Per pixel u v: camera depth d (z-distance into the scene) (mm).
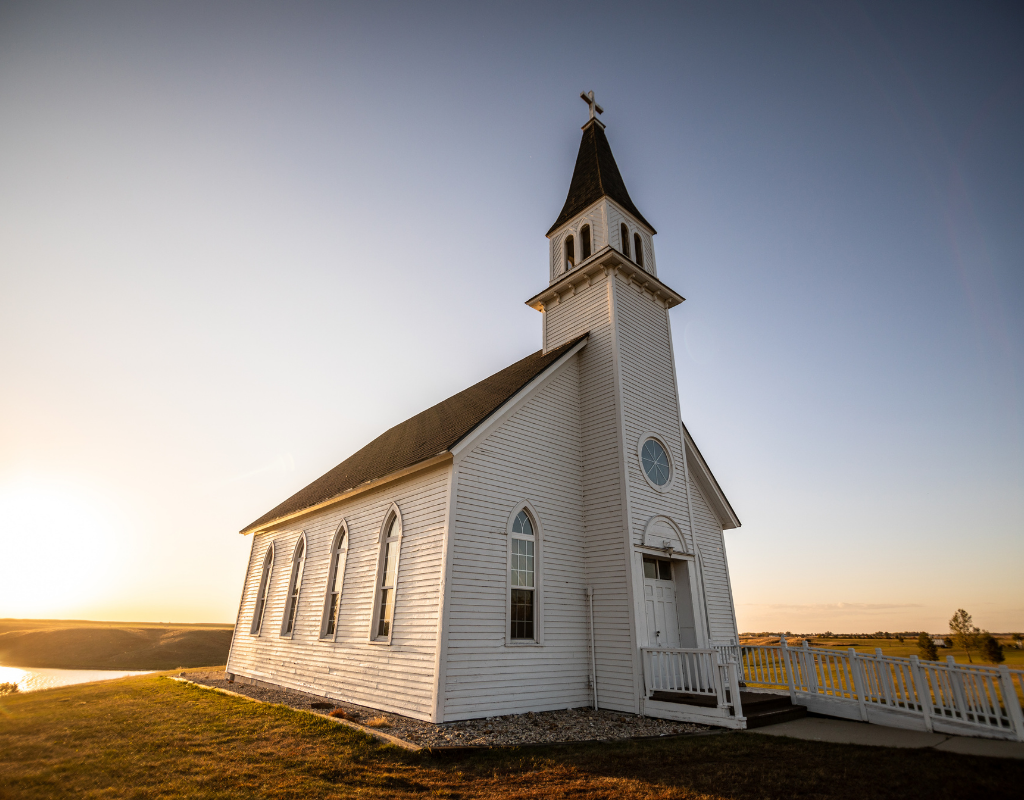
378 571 14633
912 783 6844
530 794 6969
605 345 16500
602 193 19156
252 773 7742
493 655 12078
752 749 8836
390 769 8000
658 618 14352
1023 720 9125
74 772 7754
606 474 15031
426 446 15219
